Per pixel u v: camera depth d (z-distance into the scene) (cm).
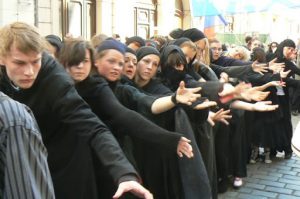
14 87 218
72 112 217
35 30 196
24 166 155
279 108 573
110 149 210
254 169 572
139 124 244
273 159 621
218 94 296
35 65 195
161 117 286
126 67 314
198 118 293
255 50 593
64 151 228
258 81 491
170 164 298
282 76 496
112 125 255
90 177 229
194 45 380
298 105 962
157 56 323
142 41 494
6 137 156
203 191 298
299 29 1756
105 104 255
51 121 223
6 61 193
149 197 191
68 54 255
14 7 789
